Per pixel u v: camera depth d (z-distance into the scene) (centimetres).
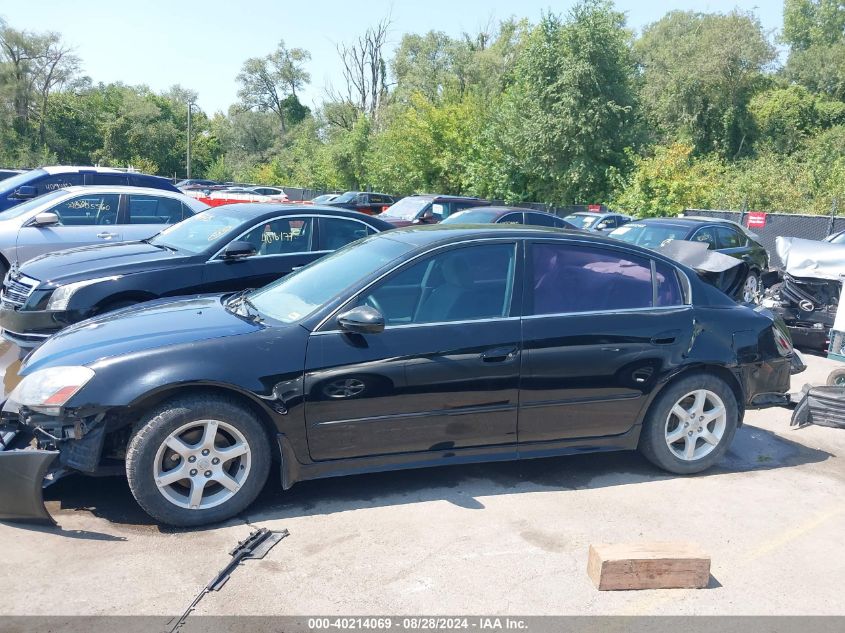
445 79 4516
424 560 353
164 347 377
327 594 320
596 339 441
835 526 406
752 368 482
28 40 5944
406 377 404
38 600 308
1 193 1030
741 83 3972
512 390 426
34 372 379
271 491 432
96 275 624
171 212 983
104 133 6512
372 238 493
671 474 476
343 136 4741
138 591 318
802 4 5488
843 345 621
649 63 4394
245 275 684
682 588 335
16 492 363
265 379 381
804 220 1744
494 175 3095
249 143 7950
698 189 2466
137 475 364
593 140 2825
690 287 483
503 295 435
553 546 372
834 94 4634
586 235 477
